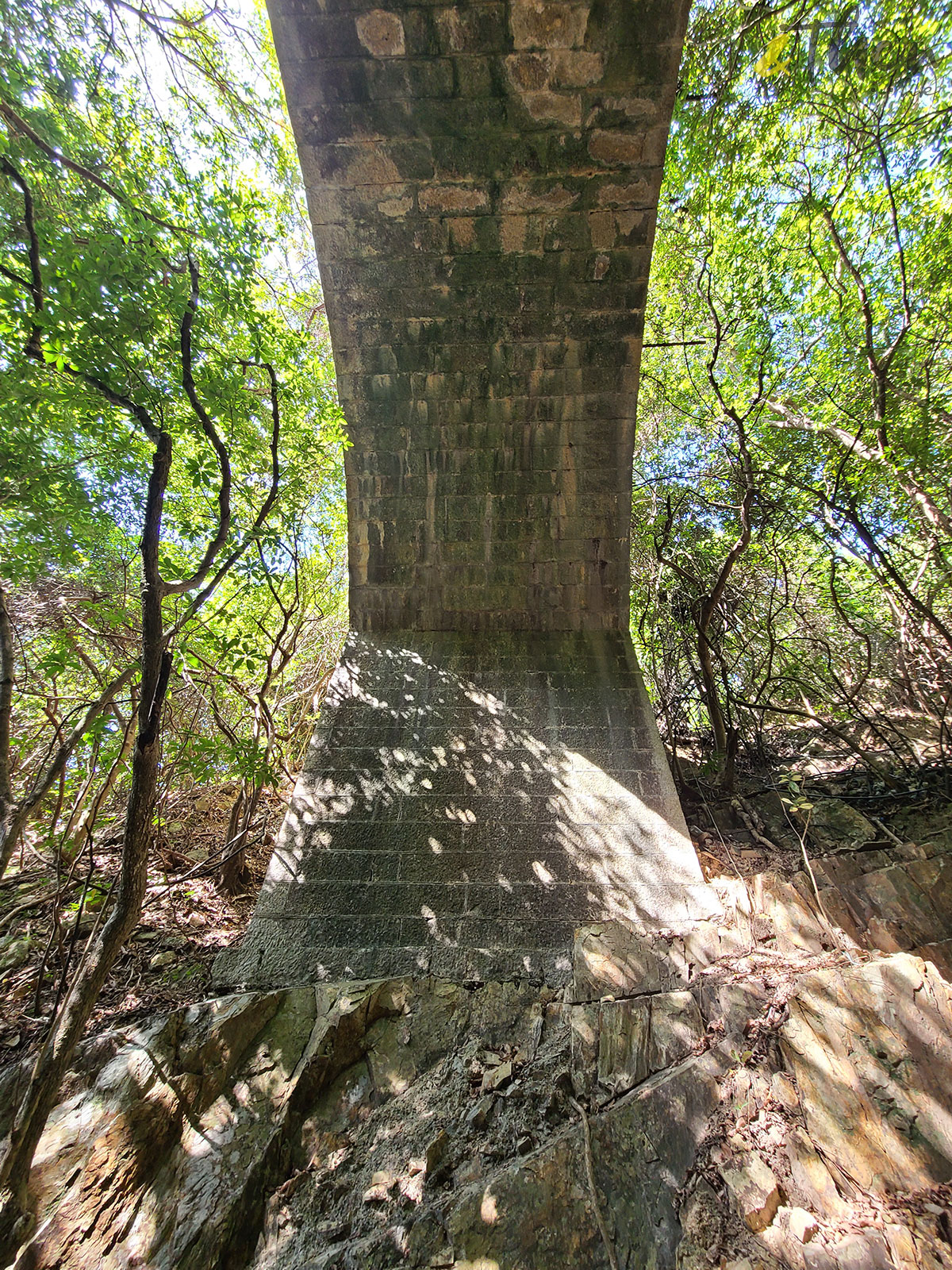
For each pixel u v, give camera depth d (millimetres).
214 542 2830
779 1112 2523
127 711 4176
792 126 4875
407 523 5582
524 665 5219
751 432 5180
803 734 5652
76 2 3773
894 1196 2287
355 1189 2385
